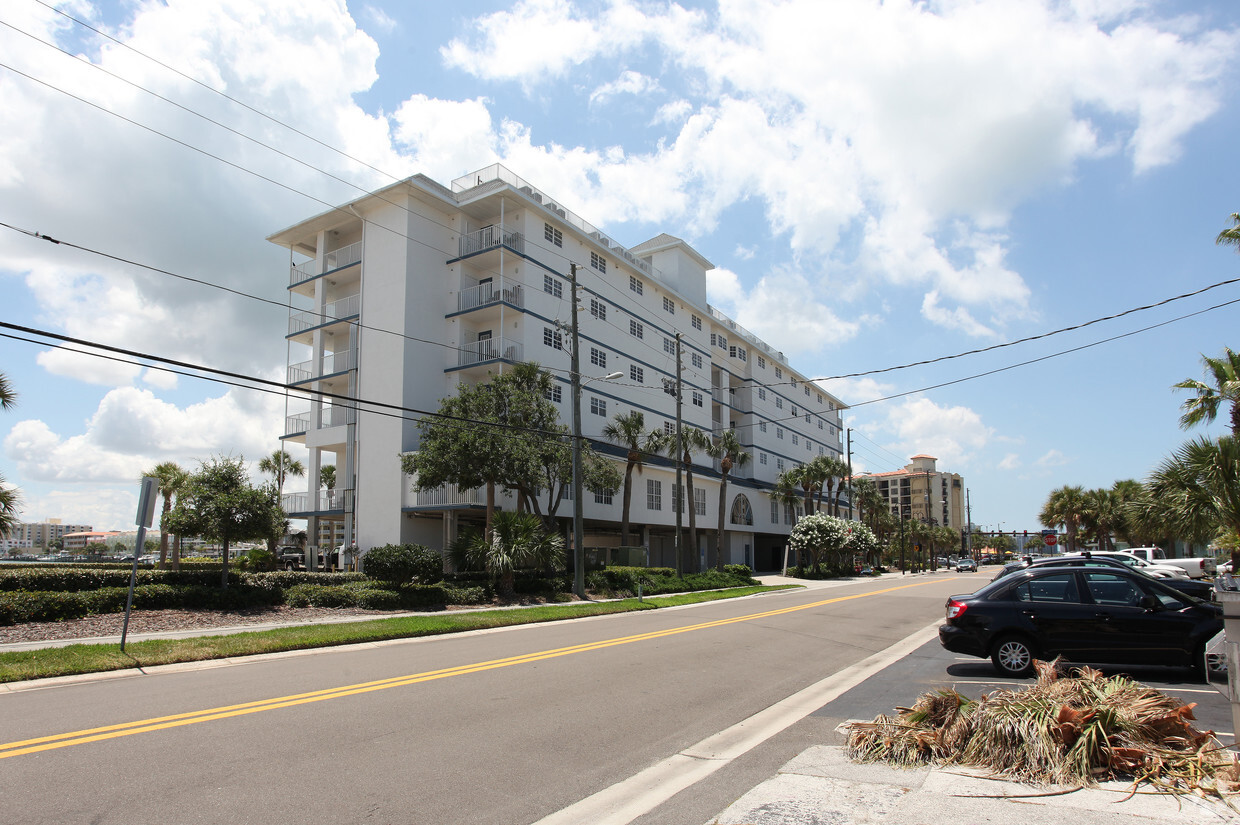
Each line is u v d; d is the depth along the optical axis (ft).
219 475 63.98
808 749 21.45
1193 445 53.98
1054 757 17.39
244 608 60.95
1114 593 34.27
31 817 16.38
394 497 111.14
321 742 22.82
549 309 127.44
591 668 37.11
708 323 192.13
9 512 66.18
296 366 130.00
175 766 20.22
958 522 521.65
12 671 33.65
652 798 18.52
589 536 144.77
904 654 44.16
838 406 295.28
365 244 121.90
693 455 174.81
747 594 105.60
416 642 49.34
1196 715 25.89
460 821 16.80
